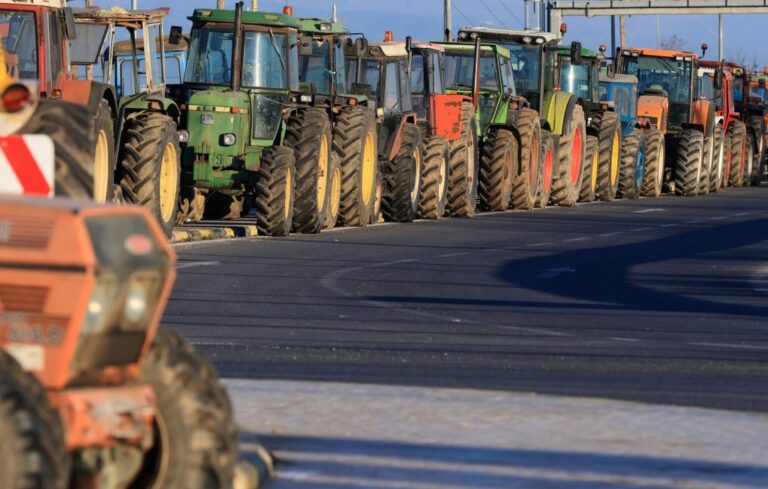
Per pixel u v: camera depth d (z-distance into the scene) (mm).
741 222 80062
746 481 18172
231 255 50656
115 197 49969
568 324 35906
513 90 85875
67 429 12961
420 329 34000
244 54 60688
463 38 89250
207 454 14023
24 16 44781
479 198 85188
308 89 65188
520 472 18500
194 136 59719
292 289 41375
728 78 129000
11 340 13000
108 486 13938
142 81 54781
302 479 18109
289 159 59938
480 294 42281
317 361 28328
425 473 18406
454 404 22719
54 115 21891
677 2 164375
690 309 40250
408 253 54656
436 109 77125
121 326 13266
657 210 90500
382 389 24000
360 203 67500
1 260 12914
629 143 104000
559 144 91938
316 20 65250
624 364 29125
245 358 28391
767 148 145125
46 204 13211
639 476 18344
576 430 20938
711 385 26578
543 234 67188
